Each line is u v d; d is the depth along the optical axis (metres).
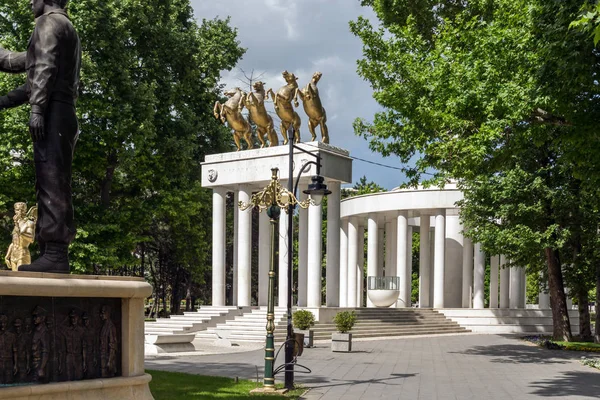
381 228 55.84
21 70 10.45
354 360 24.00
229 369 20.66
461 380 18.91
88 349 9.65
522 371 21.47
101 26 33.31
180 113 39.88
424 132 24.45
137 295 10.25
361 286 54.50
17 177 32.25
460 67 19.89
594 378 19.75
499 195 30.81
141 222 37.62
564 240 30.02
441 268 46.09
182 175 39.34
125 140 35.41
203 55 41.75
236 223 40.47
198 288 57.78
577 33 14.17
